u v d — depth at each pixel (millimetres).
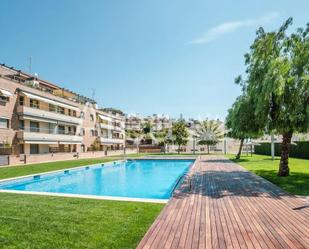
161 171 28609
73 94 54875
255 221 6902
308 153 30484
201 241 5516
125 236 5949
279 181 14039
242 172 18781
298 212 7758
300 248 5109
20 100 37188
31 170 22922
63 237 5953
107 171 28469
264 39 15484
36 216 7637
